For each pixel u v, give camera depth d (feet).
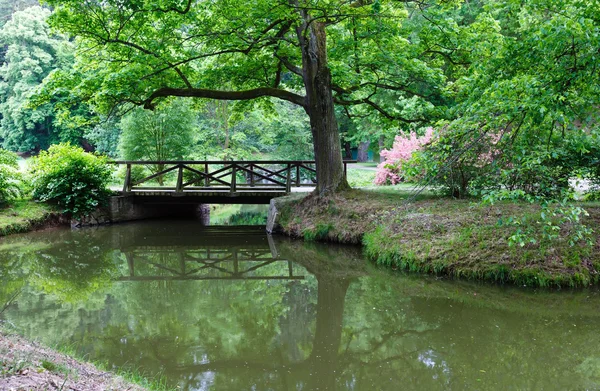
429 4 31.27
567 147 19.16
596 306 17.60
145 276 25.72
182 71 33.76
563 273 19.19
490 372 13.11
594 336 15.26
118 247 32.91
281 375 13.29
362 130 69.21
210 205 58.18
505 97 13.24
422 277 21.76
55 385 8.23
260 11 24.79
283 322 17.92
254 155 73.67
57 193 38.32
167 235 36.73
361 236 28.55
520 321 16.72
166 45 29.25
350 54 33.76
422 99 34.99
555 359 13.76
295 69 33.50
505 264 20.16
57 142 84.84
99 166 40.27
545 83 13.28
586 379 12.44
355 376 13.23
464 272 20.85
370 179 57.41
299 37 31.01
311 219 32.55
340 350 15.14
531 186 15.92
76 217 39.27
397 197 31.94
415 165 14.84
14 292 22.11
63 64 82.74
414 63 31.78
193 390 12.22
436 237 23.45
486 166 17.38
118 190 43.83
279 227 34.96
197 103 39.63
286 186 39.81
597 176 23.13
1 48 95.09
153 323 17.69
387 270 23.70
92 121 32.89
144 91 31.63
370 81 35.19
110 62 30.96
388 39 30.91
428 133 34.91
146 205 44.52
